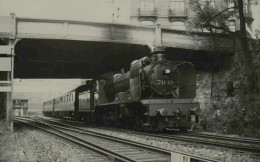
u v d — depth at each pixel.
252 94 18.42
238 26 26.44
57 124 24.70
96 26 20.62
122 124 19.39
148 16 35.78
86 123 26.75
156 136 13.91
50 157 8.60
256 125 15.70
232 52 22.92
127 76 17.86
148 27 21.86
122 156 7.86
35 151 9.73
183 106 15.15
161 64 16.05
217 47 23.31
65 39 19.84
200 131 17.77
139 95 15.46
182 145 10.99
